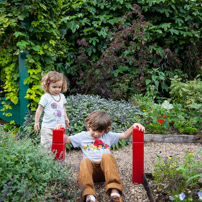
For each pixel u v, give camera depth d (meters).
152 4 5.49
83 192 1.79
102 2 5.47
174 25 5.51
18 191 1.55
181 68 5.79
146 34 5.41
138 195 2.05
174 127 3.98
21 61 3.72
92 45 5.46
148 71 5.16
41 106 2.76
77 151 3.35
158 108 4.05
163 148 3.46
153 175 2.22
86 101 3.98
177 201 1.69
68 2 5.53
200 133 3.87
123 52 5.34
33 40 3.86
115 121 3.80
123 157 3.11
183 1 5.52
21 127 3.77
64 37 5.60
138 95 4.95
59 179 1.95
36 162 1.85
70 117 3.56
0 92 3.94
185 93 4.65
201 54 5.86
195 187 1.97
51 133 2.75
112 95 4.84
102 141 2.24
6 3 3.54
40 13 3.73
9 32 3.73
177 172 2.04
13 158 1.71
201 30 5.62
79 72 5.15
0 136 1.93
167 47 5.51
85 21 5.29
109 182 1.85
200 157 3.04
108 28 5.55
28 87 3.76
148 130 3.98
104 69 4.82
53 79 2.70
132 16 5.68
